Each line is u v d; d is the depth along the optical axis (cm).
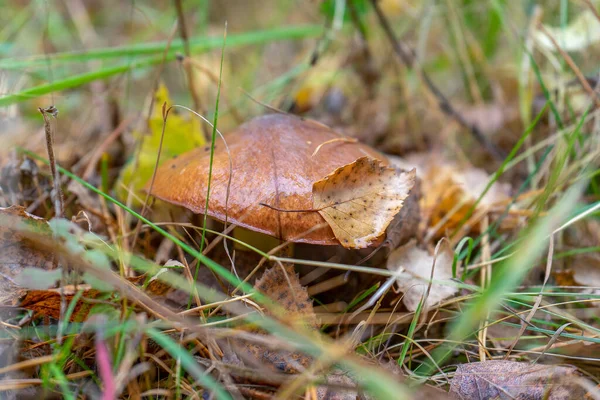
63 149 46
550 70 48
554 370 34
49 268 35
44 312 35
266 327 34
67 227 34
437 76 61
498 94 51
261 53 65
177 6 44
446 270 39
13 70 45
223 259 39
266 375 33
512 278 32
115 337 33
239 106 51
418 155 49
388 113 53
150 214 41
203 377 32
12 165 41
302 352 35
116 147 46
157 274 35
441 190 45
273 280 36
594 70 46
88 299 34
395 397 31
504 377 35
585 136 44
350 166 36
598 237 41
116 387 32
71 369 34
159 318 34
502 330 37
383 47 55
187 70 44
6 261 34
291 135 38
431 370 35
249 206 36
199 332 34
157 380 34
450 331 37
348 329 37
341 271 39
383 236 36
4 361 34
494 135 50
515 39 49
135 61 47
